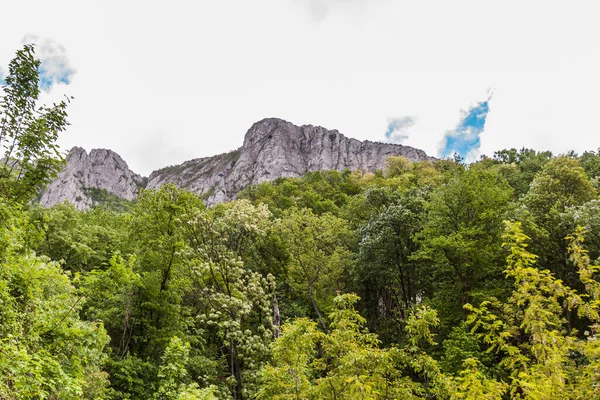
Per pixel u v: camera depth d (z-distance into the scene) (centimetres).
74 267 2195
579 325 1725
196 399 934
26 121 675
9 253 700
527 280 592
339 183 6309
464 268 2162
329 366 835
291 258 2705
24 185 689
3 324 646
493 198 2231
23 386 541
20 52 673
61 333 779
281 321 2328
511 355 614
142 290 1585
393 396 716
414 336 812
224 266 1736
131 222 1761
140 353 1523
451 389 629
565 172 2595
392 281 2658
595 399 476
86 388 877
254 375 1417
